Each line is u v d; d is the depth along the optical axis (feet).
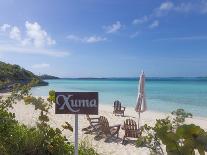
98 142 33.40
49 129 17.88
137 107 44.73
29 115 48.96
